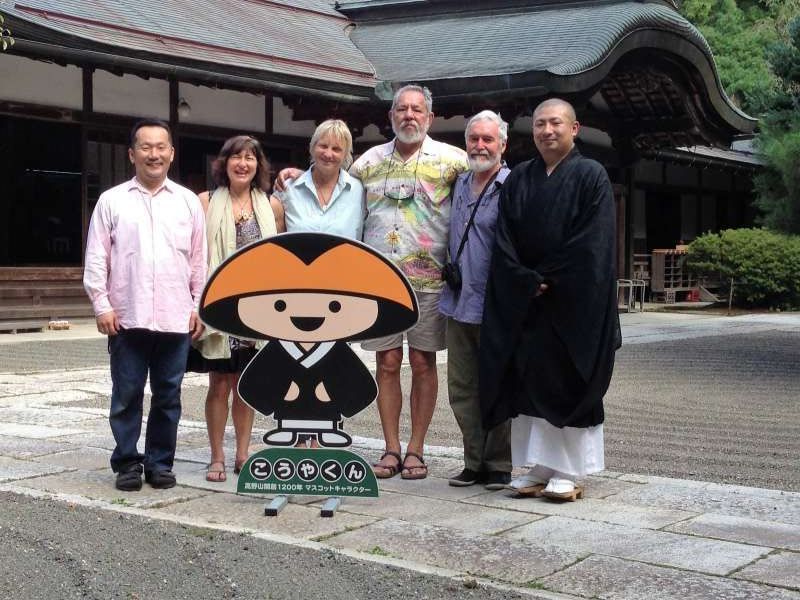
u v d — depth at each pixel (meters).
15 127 13.41
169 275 4.93
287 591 3.51
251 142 5.16
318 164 5.12
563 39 15.42
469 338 5.10
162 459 5.05
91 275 4.90
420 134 5.12
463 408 5.11
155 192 4.98
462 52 16.14
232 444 6.15
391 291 4.71
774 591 3.48
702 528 4.27
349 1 19.19
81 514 4.45
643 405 8.23
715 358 11.56
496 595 3.47
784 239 19.50
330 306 4.72
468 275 5.02
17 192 13.55
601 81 14.84
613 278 4.64
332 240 4.71
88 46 11.98
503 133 5.02
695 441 6.66
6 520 4.32
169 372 5.01
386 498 4.84
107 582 3.59
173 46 13.26
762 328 15.69
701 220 25.09
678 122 17.67
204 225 5.12
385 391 5.34
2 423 6.69
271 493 4.70
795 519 4.42
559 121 4.66
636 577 3.63
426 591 3.52
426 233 5.16
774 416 7.70
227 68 13.38
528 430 4.84
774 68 11.70
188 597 3.46
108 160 14.17
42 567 3.73
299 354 4.72
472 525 4.33
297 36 16.62
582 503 4.73
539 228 4.67
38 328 13.52
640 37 15.35
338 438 4.69
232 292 4.71
